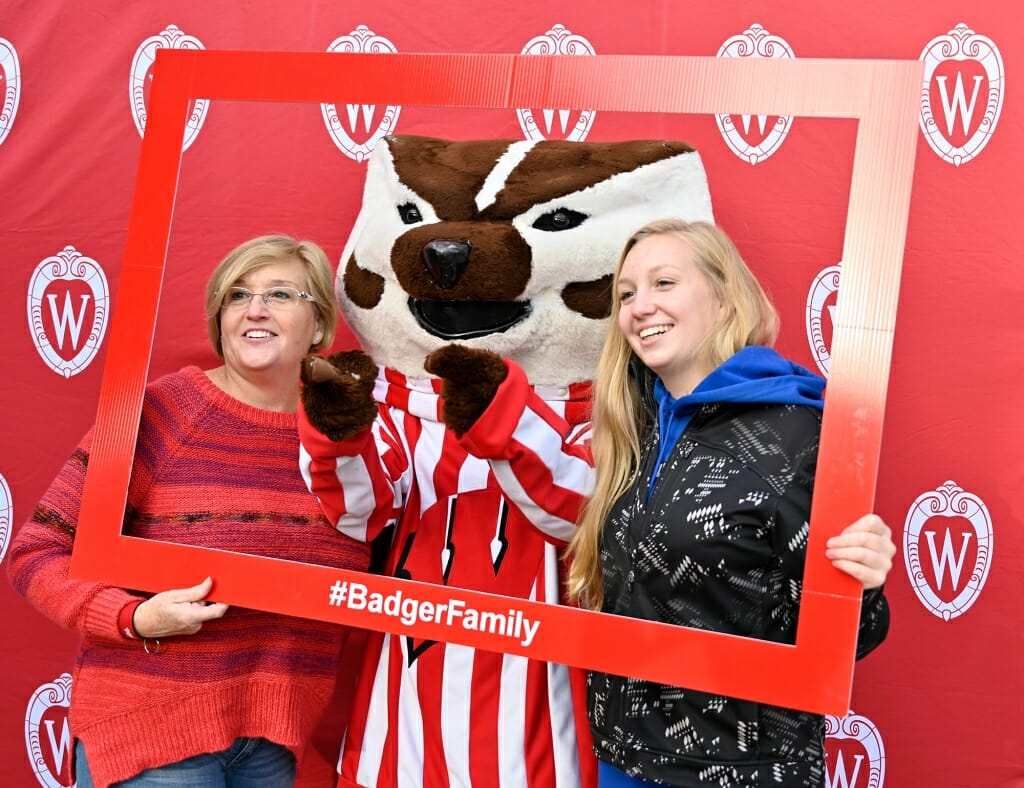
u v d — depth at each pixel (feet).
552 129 5.32
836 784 5.17
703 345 3.82
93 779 3.95
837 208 5.11
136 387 4.17
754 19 5.14
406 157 4.72
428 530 4.56
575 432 4.58
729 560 3.42
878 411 3.37
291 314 4.38
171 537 4.15
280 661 4.21
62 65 5.65
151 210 4.22
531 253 4.37
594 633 3.63
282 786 4.33
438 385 4.70
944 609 5.08
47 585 4.12
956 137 5.04
